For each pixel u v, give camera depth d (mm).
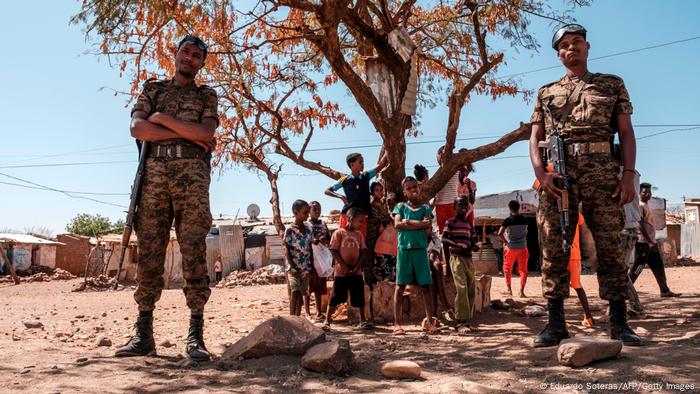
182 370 3627
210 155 4402
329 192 7418
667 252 20234
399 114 7852
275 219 9227
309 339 4023
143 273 4137
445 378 3338
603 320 6113
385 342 5059
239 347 4012
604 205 4180
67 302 11461
